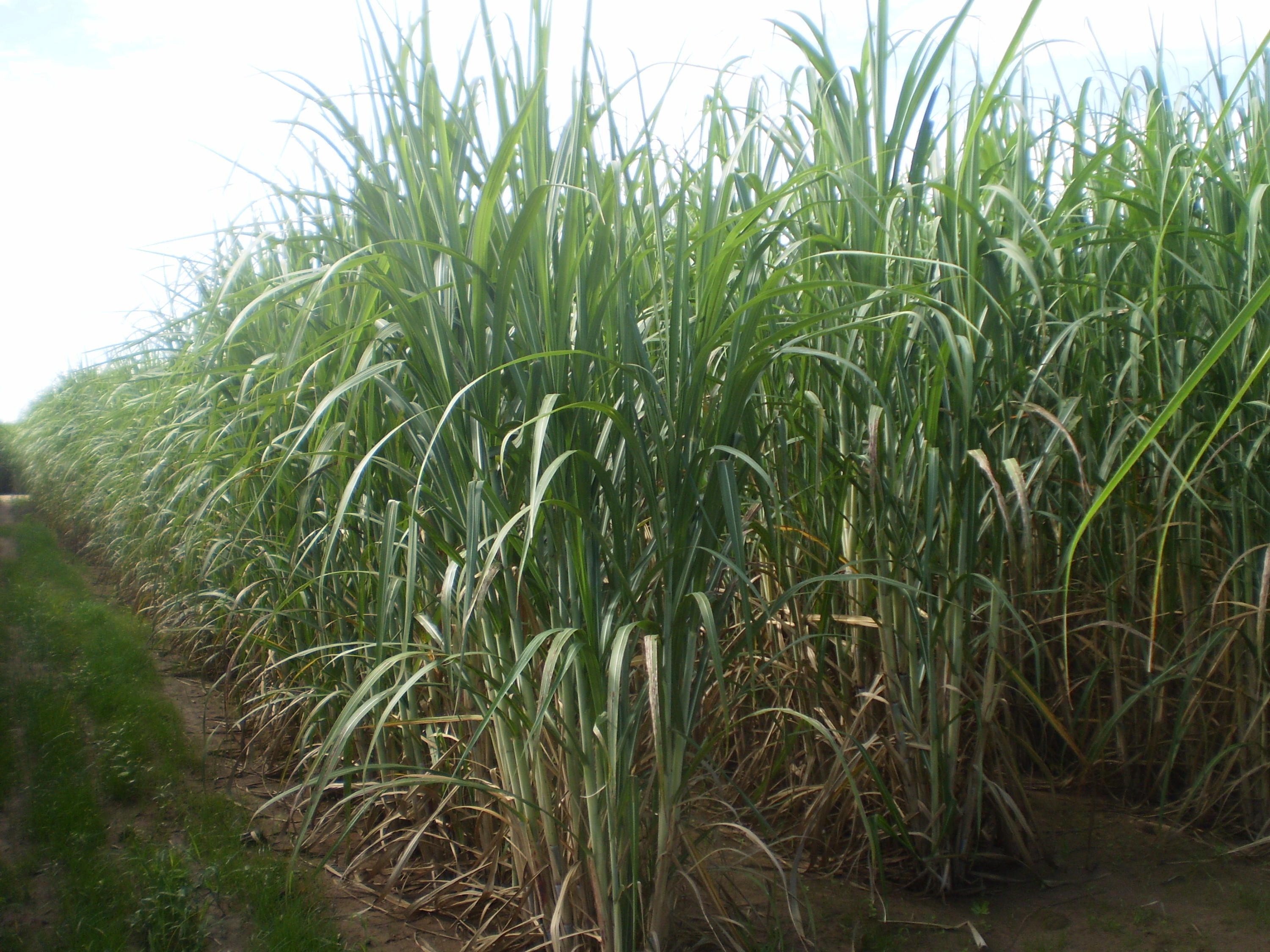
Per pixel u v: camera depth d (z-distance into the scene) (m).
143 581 7.14
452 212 2.05
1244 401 2.82
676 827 2.23
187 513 4.73
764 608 2.43
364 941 2.64
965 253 2.55
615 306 2.09
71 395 10.11
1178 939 2.54
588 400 2.02
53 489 13.02
